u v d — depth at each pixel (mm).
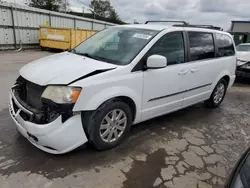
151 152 2875
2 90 4965
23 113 2504
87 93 2379
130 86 2779
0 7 12070
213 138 3436
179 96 3623
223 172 2592
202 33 3939
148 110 3172
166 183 2320
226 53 4605
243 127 3961
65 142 2377
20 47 13750
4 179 2186
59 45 13547
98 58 3002
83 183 2221
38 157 2564
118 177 2346
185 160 2766
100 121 2576
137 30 3398
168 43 3283
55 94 2281
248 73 7199
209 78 4188
